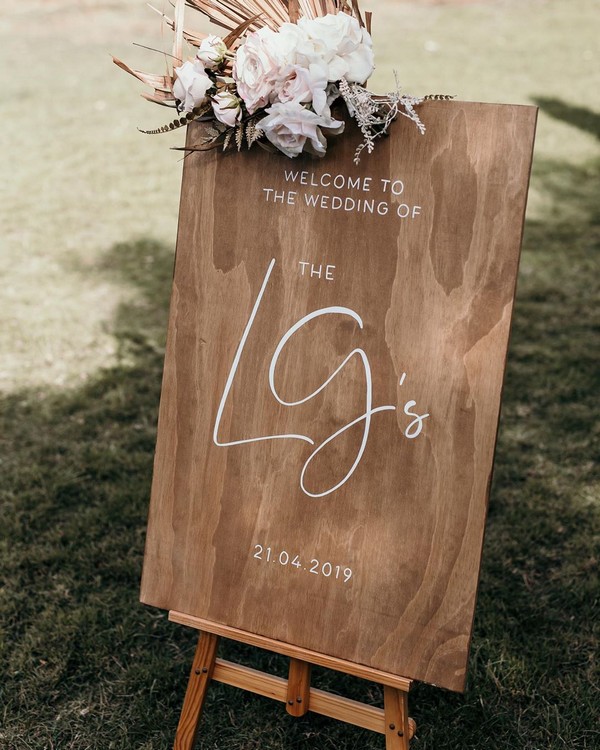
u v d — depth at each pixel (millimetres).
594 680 2752
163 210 7441
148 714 2625
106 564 3271
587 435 4191
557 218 7297
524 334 5289
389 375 1992
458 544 1962
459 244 1901
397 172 1941
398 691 2070
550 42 12359
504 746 2531
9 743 2541
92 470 3881
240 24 1938
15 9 14016
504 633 2916
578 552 3338
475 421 1926
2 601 3078
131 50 12109
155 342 5164
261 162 2074
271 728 2607
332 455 2062
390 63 11430
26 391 4609
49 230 6957
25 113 9766
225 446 2168
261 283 2098
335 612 2086
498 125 1846
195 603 2234
